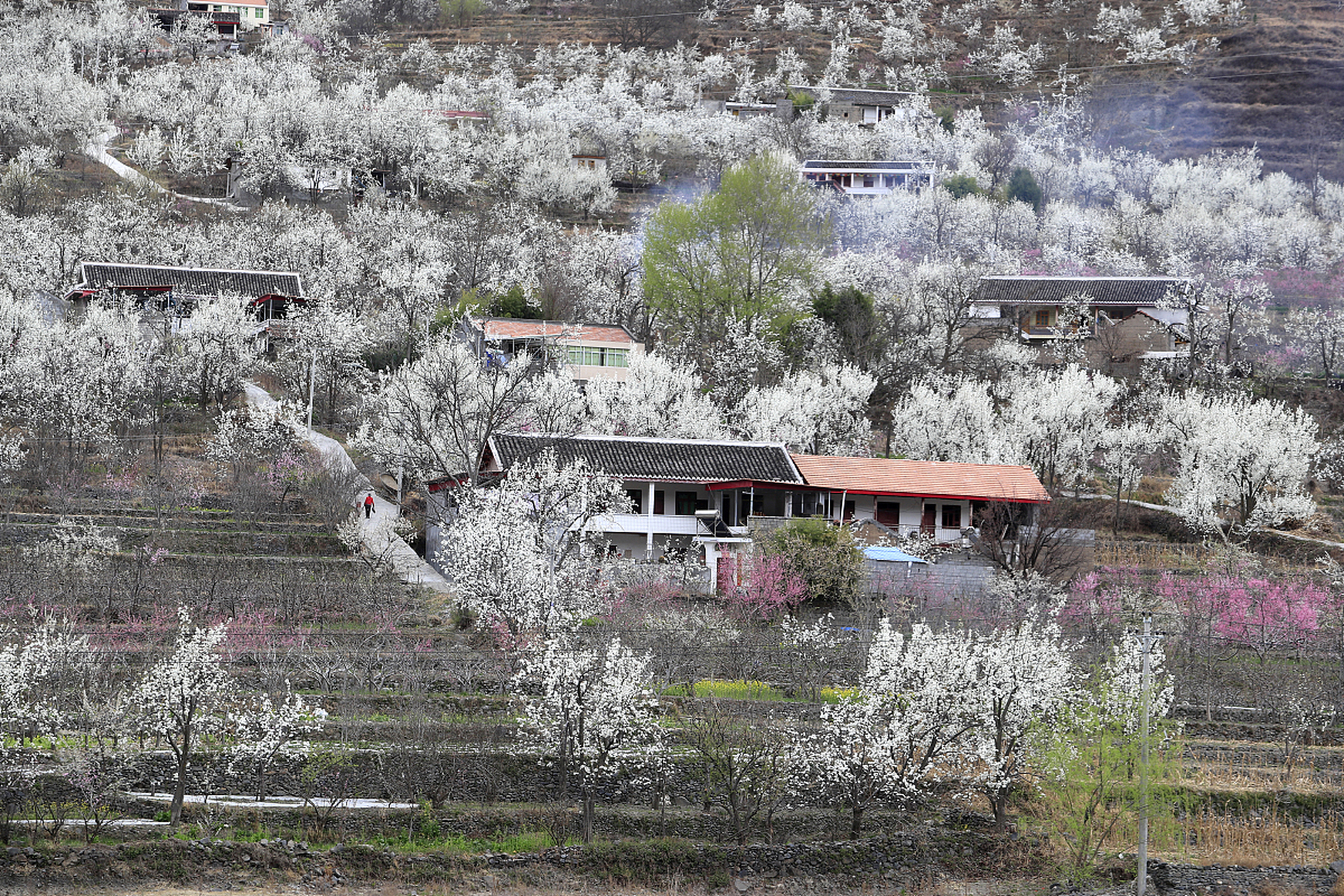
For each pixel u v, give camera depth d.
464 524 56.12
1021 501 69.06
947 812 44.84
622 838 41.62
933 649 42.72
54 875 36.28
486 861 39.28
